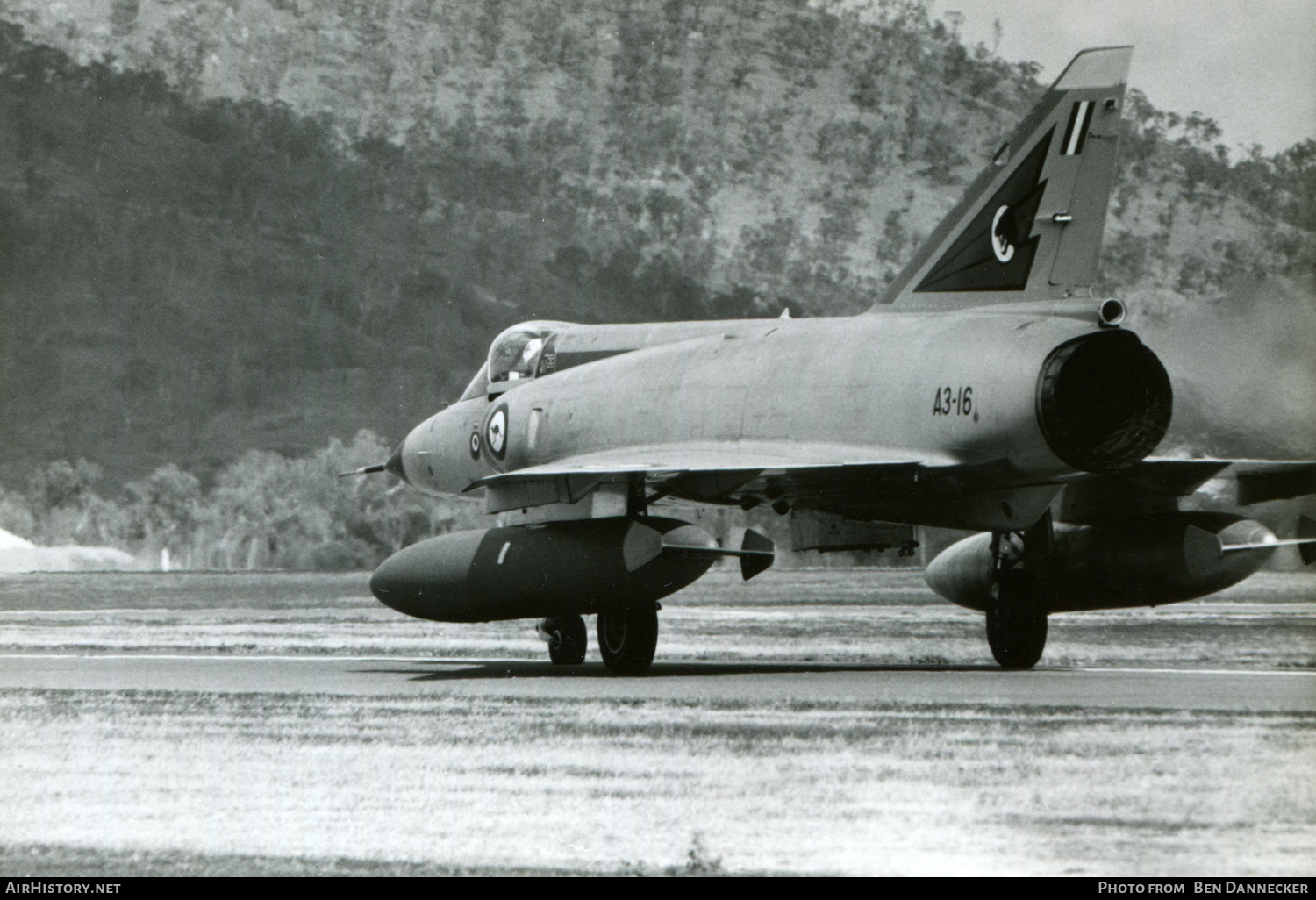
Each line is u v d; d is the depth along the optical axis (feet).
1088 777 89.40
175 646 222.89
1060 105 154.92
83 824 85.30
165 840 81.25
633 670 162.91
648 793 87.20
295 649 217.56
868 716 114.21
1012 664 168.14
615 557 155.84
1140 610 291.79
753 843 77.30
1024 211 155.84
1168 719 110.11
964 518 160.35
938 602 330.34
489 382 213.46
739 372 169.68
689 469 153.99
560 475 159.43
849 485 156.76
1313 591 341.21
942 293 160.25
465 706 126.00
